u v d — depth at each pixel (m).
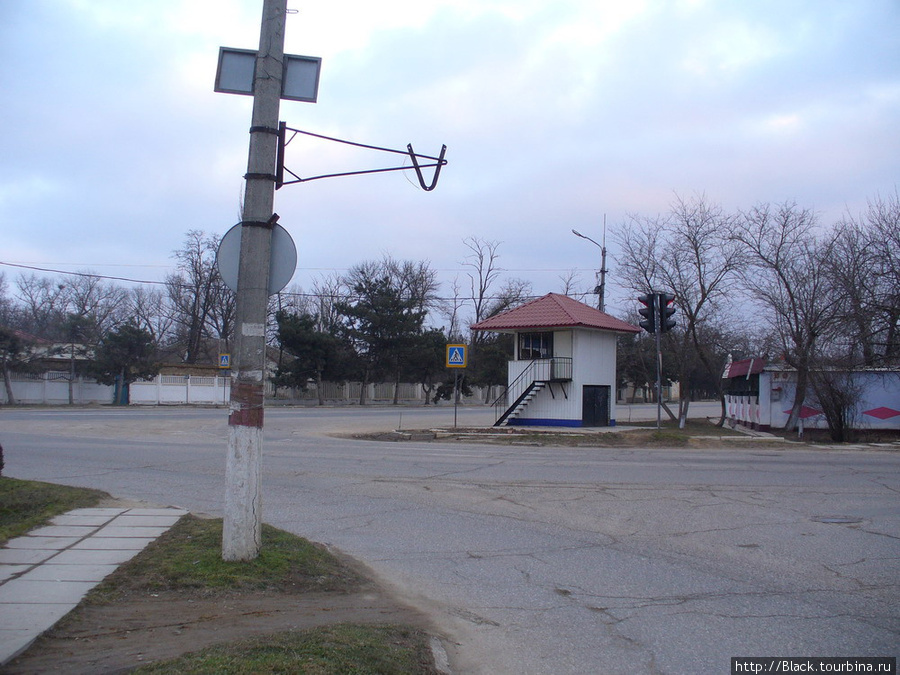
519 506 11.23
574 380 29.77
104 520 9.09
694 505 11.31
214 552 7.15
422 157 8.42
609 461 17.34
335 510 10.80
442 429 27.44
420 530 9.52
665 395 68.81
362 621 5.71
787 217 43.94
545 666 5.06
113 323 56.88
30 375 46.06
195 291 61.00
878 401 26.70
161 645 4.88
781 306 27.23
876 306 24.52
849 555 8.23
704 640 5.57
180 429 26.58
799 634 5.70
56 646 4.86
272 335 61.72
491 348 61.62
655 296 23.94
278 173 7.24
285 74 7.07
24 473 13.95
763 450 21.14
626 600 6.61
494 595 6.77
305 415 40.34
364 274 59.47
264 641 4.81
